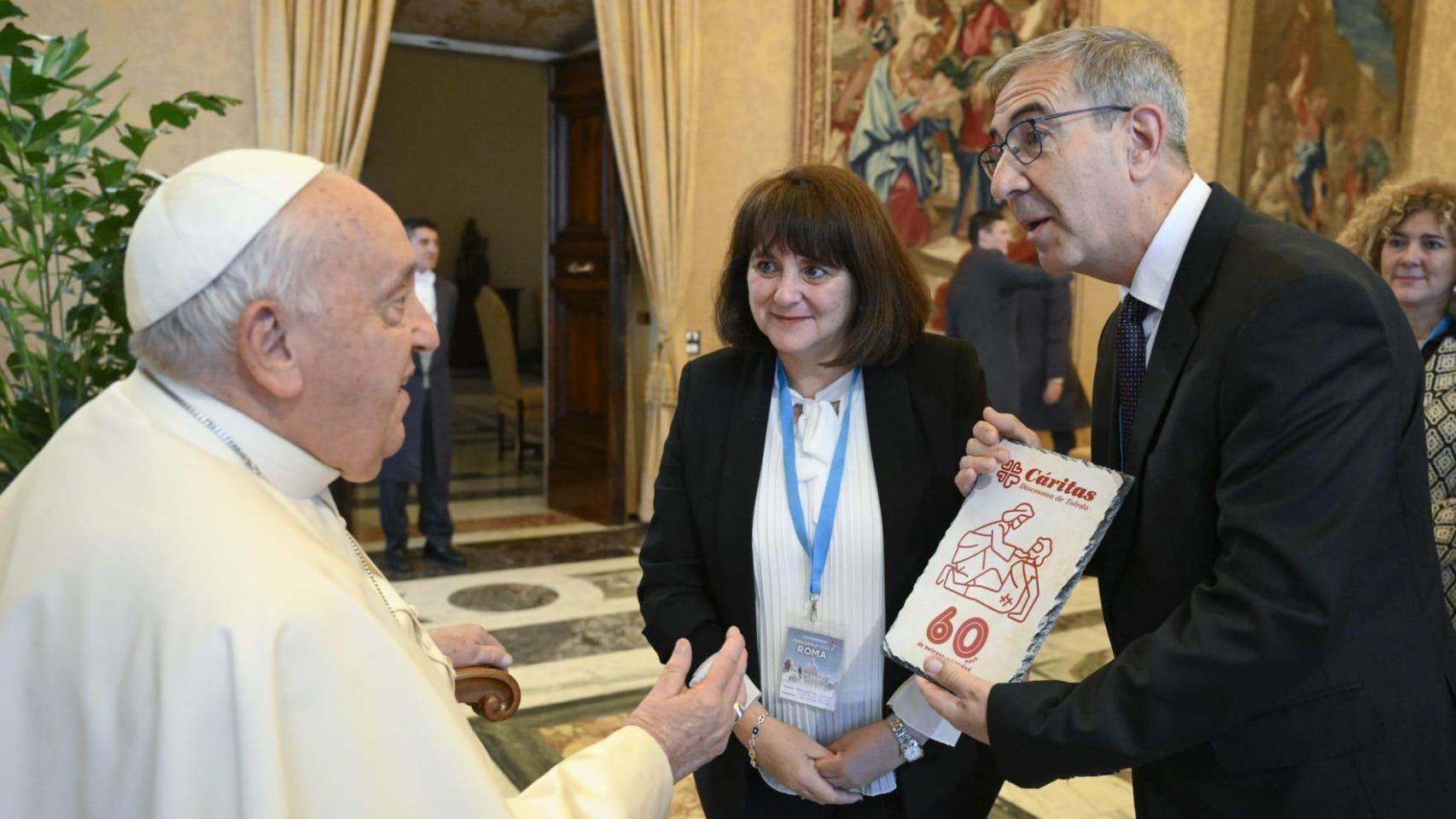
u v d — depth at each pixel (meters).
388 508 5.37
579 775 1.25
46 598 1.01
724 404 1.80
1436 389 2.14
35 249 2.83
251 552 1.02
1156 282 1.36
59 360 2.86
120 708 0.97
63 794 1.00
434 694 1.08
